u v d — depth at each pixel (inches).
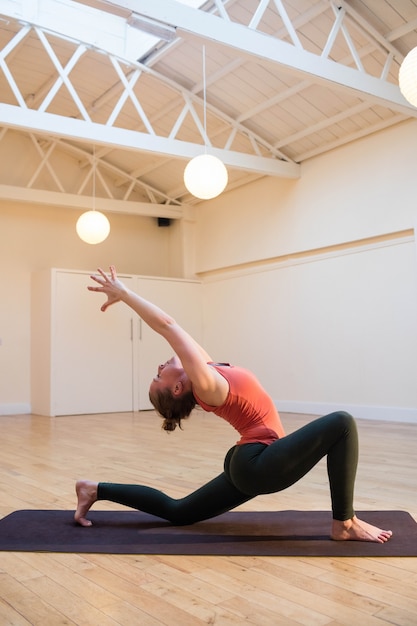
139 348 354.0
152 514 97.0
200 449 191.9
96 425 272.1
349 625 58.9
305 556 79.9
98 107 309.7
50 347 323.6
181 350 78.7
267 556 80.5
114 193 387.5
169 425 88.1
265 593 67.7
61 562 79.7
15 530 95.1
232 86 268.5
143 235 398.0
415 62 134.3
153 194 395.9
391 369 263.7
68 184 369.7
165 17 162.9
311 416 292.4
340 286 289.4
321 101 263.3
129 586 70.7
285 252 317.1
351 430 81.7
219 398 82.2
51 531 94.3
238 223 350.6
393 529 91.7
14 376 339.3
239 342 350.6
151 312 78.5
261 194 334.0
